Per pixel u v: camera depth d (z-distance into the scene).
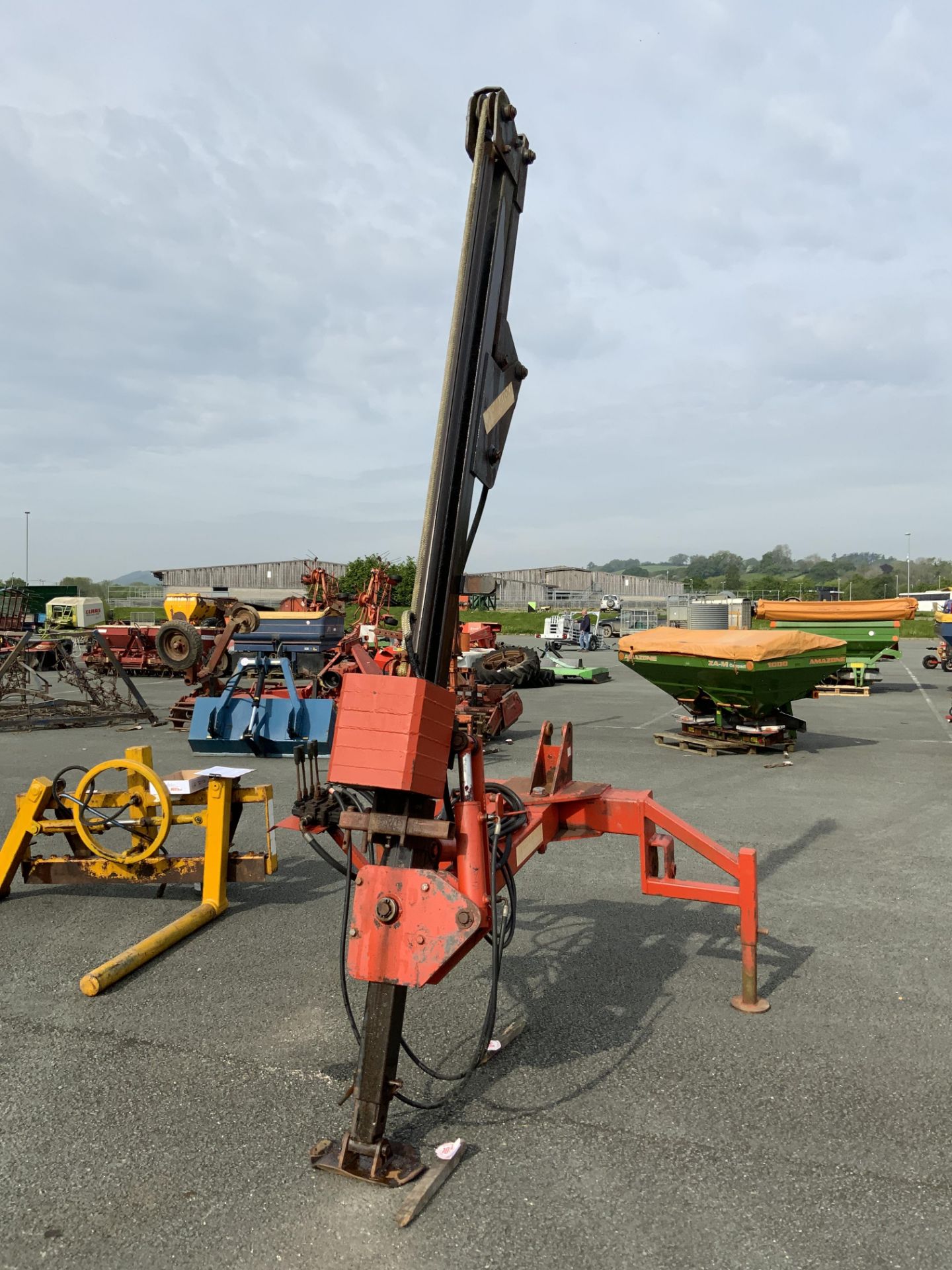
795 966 4.60
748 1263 2.43
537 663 21.12
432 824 2.77
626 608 67.62
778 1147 2.98
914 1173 2.84
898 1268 2.41
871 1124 3.12
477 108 3.09
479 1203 2.70
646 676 12.41
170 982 4.44
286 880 6.21
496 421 3.29
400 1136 3.06
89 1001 4.21
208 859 5.42
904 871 6.30
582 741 12.91
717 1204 2.68
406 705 2.78
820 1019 3.96
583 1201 2.70
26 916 5.46
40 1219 2.64
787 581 110.38
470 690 12.38
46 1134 3.09
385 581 17.06
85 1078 3.48
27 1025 3.96
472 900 2.82
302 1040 3.80
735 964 4.64
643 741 12.82
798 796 8.86
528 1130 3.09
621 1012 4.05
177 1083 3.44
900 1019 3.96
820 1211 2.65
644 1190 2.75
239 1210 2.67
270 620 19.28
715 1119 3.15
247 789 5.65
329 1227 2.59
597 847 7.04
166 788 5.55
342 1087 3.40
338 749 2.83
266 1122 3.15
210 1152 2.97
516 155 3.37
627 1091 3.35
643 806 4.20
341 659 12.09
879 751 11.80
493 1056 3.64
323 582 20.50
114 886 6.09
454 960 2.78
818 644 11.26
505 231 3.30
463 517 3.06
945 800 8.64
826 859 6.61
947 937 5.00
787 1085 3.39
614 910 5.52
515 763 10.97
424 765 2.78
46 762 11.23
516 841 3.64
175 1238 2.55
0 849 5.72
